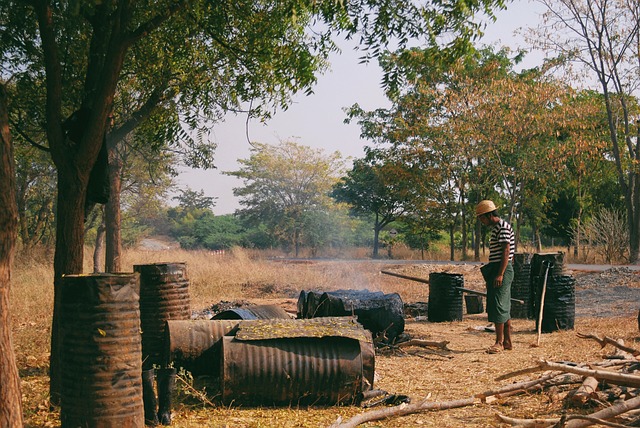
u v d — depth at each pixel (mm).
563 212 44156
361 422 5277
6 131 4410
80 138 6375
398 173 37688
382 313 9000
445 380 7133
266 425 5258
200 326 6488
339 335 5914
